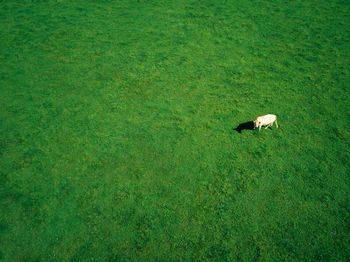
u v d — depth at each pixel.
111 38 25.50
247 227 10.96
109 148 15.00
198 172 13.34
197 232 10.97
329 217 10.95
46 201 12.46
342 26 24.30
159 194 12.52
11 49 24.39
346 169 12.70
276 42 23.27
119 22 28.08
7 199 12.59
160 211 11.82
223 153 14.16
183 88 19.03
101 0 32.84
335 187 12.01
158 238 10.88
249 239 10.58
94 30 26.83
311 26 24.89
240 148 14.32
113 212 11.91
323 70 19.36
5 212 12.04
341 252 9.84
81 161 14.35
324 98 16.92
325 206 11.35
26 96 19.20
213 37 24.75
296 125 15.32
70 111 17.73
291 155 13.67
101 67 21.81
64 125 16.67
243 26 26.06
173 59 22.19
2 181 13.46
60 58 23.11
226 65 21.00
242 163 13.53
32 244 10.90
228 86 18.88
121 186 12.99
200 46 23.62
